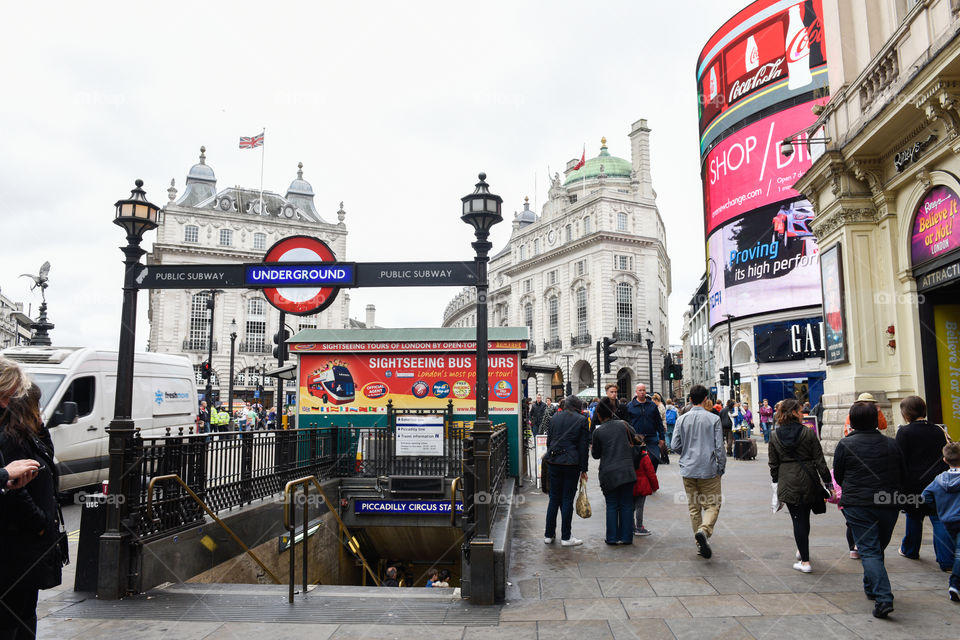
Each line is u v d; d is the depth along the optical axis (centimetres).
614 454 736
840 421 1105
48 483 324
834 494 640
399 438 1060
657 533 800
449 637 450
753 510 950
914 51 889
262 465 855
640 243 5616
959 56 723
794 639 434
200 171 6162
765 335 2905
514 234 6969
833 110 1148
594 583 580
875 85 1019
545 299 6247
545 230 6350
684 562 649
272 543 850
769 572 605
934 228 923
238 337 5572
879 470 494
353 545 995
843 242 1113
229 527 727
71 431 1088
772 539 750
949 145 838
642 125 5831
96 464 1139
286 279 636
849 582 567
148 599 549
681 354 7562
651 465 806
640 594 545
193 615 505
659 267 5997
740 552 688
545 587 571
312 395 1246
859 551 493
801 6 2764
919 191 947
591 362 5488
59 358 1121
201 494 694
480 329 586
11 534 307
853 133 1048
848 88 1112
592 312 5534
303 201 6488
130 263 626
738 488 1199
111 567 551
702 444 667
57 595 557
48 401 1054
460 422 1164
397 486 1071
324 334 1280
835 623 462
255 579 795
